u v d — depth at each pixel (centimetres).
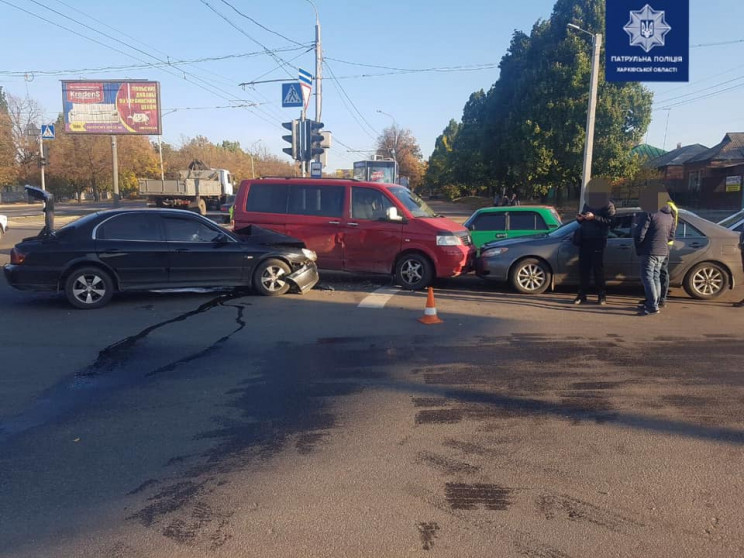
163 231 945
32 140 6406
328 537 313
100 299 907
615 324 797
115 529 323
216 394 532
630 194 3409
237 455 411
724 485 365
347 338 725
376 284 1152
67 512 341
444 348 679
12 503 351
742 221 1235
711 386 543
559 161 3488
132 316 849
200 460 404
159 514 337
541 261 1034
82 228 915
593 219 902
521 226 1304
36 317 844
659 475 378
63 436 445
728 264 969
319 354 655
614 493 356
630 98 3366
